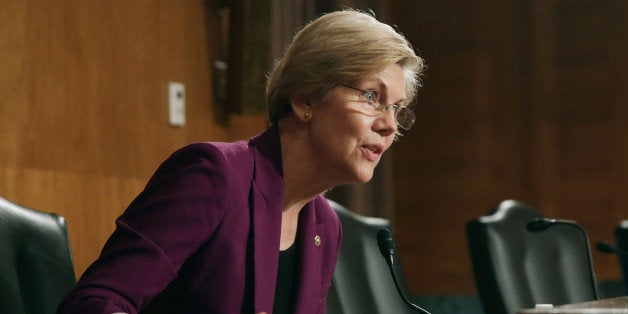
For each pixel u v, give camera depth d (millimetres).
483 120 17969
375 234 7316
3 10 8070
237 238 4773
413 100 5523
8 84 8078
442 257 17906
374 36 4977
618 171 17750
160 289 4477
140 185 9719
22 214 5270
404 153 18109
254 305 4758
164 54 10094
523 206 8383
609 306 4840
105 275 4371
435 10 18078
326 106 4992
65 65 8734
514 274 7820
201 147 4797
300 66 5012
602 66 17844
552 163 17922
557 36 17984
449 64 18062
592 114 17828
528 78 17984
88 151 8992
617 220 17719
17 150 8148
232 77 10961
